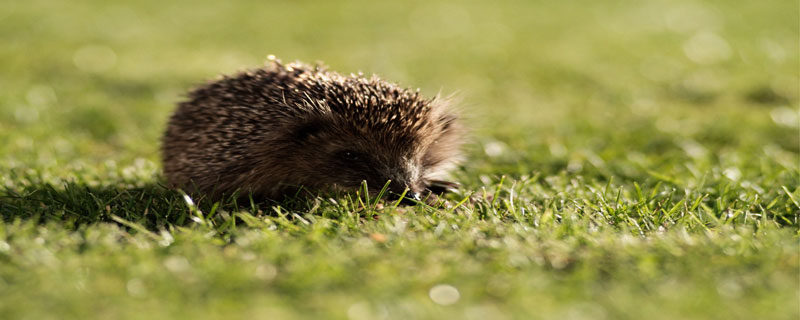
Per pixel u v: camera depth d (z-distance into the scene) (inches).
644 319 237.3
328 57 1142.3
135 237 323.6
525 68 1043.9
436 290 260.8
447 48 1226.6
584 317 238.4
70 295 248.1
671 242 310.7
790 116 687.1
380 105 425.4
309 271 270.1
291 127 423.5
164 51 1149.1
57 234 310.5
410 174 423.2
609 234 329.1
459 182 474.6
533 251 302.0
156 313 238.7
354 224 347.9
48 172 476.1
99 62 1018.7
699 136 636.7
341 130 425.7
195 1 1765.5
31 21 1380.4
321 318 238.7
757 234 336.2
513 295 257.0
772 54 1156.5
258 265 281.3
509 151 568.4
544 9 1729.8
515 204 398.3
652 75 986.1
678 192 439.8
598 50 1194.6
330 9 1662.2
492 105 816.3
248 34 1358.3
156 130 658.8
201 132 439.2
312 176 436.1
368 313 241.0
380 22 1514.5
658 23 1546.5
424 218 358.9
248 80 451.2
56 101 774.5
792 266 281.3
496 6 1761.8
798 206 382.9
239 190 415.5
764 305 243.3
